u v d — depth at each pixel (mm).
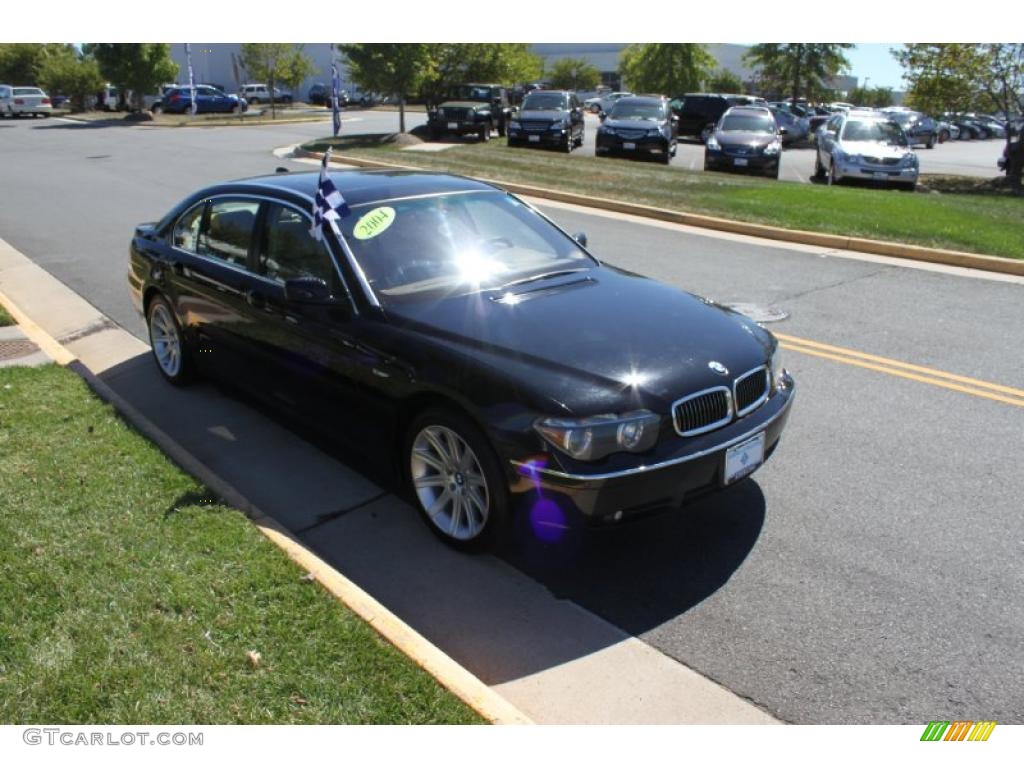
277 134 31094
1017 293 9016
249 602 3436
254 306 5117
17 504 4195
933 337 7391
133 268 6625
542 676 3311
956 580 3854
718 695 3201
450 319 4195
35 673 3016
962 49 20438
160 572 3621
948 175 24141
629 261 10555
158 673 3031
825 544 4160
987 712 3094
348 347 4414
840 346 7152
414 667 3102
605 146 23047
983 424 5527
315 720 2865
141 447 4895
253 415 5863
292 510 4586
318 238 4719
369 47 26156
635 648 3465
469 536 4047
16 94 42219
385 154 21844
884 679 3260
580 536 4285
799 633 3529
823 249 11469
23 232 12391
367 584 3920
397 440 4324
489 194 5418
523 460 3621
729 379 3936
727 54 78812
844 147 19094
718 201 14406
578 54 87062
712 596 3787
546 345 3934
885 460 5031
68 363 6621
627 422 3586
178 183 17266
